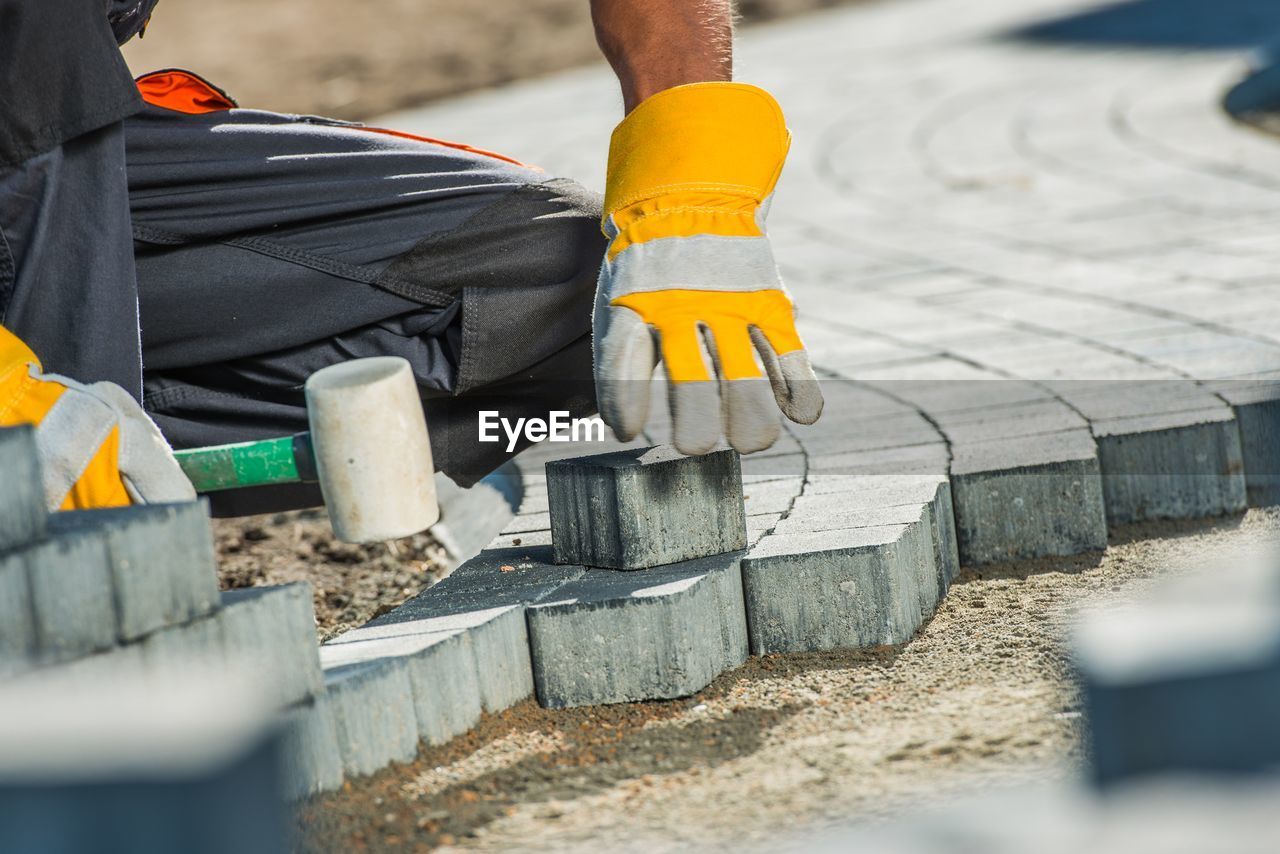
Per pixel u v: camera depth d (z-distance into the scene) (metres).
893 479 4.35
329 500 3.25
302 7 21.06
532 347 4.01
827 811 2.72
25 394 3.15
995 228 9.36
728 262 3.41
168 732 1.48
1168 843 1.34
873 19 20.17
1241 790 1.36
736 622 3.67
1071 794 1.52
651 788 2.93
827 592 3.69
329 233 3.97
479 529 5.05
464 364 3.96
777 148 3.61
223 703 1.54
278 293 3.96
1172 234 8.59
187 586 2.64
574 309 4.00
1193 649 1.39
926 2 21.39
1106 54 16.02
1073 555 4.37
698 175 3.47
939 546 4.10
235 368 4.08
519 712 3.46
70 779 1.42
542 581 3.71
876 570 3.66
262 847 1.47
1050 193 10.29
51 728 1.50
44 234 3.59
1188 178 10.30
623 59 3.72
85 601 2.45
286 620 2.84
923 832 1.54
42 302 3.62
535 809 2.86
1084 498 4.35
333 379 3.21
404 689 3.13
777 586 3.70
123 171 3.73
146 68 17.33
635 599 3.44
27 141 3.56
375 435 3.19
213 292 3.94
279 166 3.92
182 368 4.09
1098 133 12.24
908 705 3.28
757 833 2.65
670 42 3.67
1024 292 7.49
